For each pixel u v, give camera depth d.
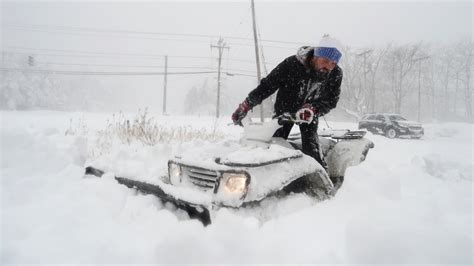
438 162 4.72
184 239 1.94
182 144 5.01
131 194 2.84
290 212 2.54
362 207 2.64
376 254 1.95
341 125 25.53
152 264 1.90
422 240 2.03
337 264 1.90
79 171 3.79
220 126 15.62
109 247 2.06
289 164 2.65
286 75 3.37
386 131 19.92
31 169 3.73
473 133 19.59
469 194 3.49
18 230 2.28
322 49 3.08
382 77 51.50
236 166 2.36
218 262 1.91
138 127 6.95
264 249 2.00
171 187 2.46
